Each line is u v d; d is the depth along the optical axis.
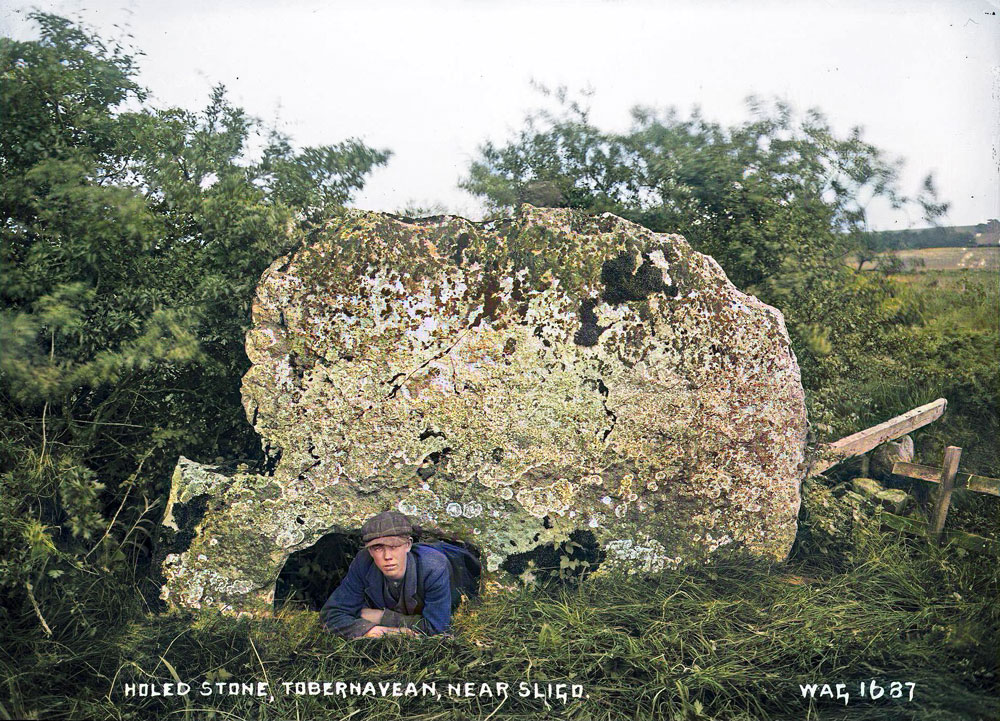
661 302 3.47
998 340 4.10
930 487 4.06
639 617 3.26
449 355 3.37
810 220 4.08
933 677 3.09
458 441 3.37
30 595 3.23
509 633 3.19
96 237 3.58
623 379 3.42
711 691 3.00
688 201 4.05
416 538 3.39
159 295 3.63
